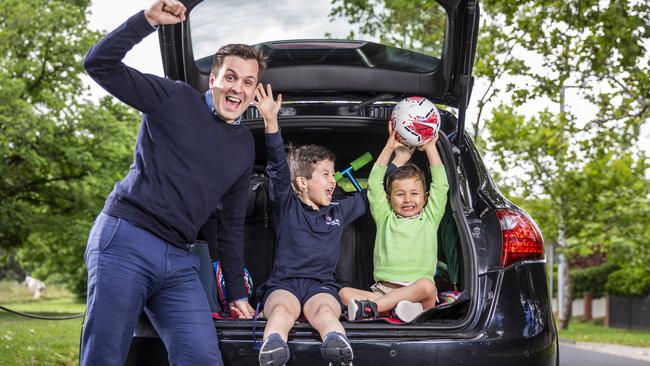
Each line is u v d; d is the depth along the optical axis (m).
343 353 2.97
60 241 23.45
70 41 22.91
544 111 16.28
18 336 10.62
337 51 4.24
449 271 3.93
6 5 22.08
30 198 23.09
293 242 3.70
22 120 19.97
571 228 21.08
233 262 3.44
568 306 23.75
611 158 18.83
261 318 3.34
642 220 20.34
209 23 4.10
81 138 22.77
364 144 4.54
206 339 3.10
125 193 3.09
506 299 3.24
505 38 9.58
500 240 3.34
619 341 18.00
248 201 4.06
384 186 4.12
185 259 3.16
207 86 4.16
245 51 3.18
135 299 3.04
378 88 4.13
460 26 3.86
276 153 3.68
